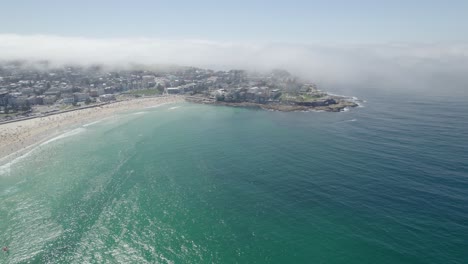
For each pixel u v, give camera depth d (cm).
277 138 16500
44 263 7188
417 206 9144
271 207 9419
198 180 11375
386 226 8262
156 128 19062
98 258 7344
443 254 7175
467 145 14312
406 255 7200
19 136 16700
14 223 8644
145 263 7181
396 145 14650
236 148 14900
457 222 8288
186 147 15150
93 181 11300
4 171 12181
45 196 10175
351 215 8838
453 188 10125
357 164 12425
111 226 8569
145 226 8581
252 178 11462
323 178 11256
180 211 9325
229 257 7356
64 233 8238
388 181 10812
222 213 9169
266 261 7200
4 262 7188
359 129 17962
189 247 7731
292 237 7994
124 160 13375
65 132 17962
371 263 7019
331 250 7475
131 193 10400
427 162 12375
